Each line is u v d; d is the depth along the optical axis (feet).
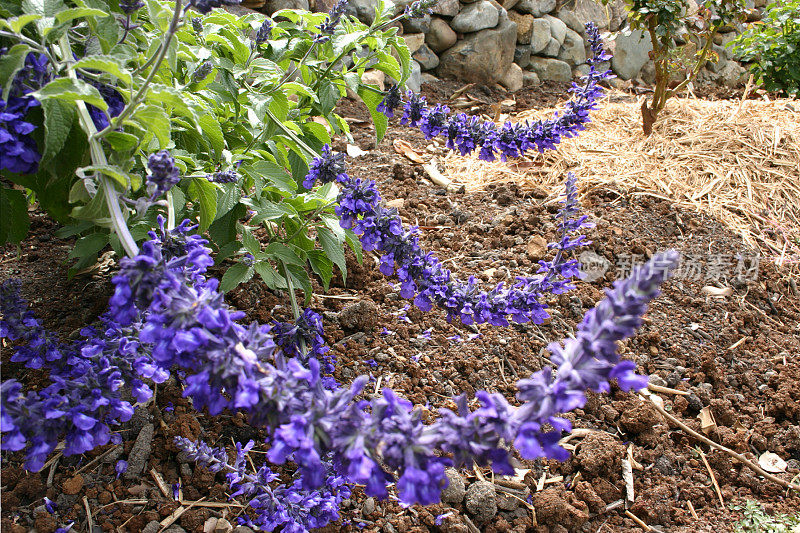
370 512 6.33
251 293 8.55
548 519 6.62
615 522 6.82
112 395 4.56
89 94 4.16
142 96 4.32
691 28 21.33
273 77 8.01
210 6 5.01
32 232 9.33
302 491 5.49
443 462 3.71
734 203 12.67
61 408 4.29
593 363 3.47
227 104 8.10
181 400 6.92
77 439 4.27
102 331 5.44
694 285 10.60
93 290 8.14
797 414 8.34
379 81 16.39
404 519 6.31
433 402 7.58
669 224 11.91
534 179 12.91
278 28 8.64
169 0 6.79
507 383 8.06
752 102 16.21
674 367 8.93
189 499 6.18
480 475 6.92
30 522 5.73
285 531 5.26
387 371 7.90
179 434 6.45
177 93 4.39
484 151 7.28
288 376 3.79
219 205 6.71
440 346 8.44
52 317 7.57
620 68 23.59
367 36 8.23
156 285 3.75
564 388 3.46
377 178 12.47
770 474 7.57
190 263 4.58
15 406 4.12
